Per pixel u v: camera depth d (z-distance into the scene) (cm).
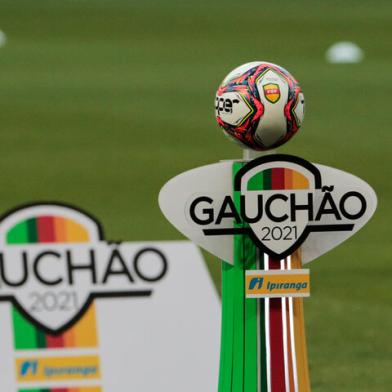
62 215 1773
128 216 2706
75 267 1777
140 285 1803
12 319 1748
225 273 998
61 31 5981
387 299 2142
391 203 2900
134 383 1736
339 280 2262
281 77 974
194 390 1711
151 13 6694
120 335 1769
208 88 4434
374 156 3422
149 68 4900
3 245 1742
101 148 3441
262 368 993
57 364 1727
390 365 1766
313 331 1959
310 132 3744
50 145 3491
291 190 962
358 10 6994
